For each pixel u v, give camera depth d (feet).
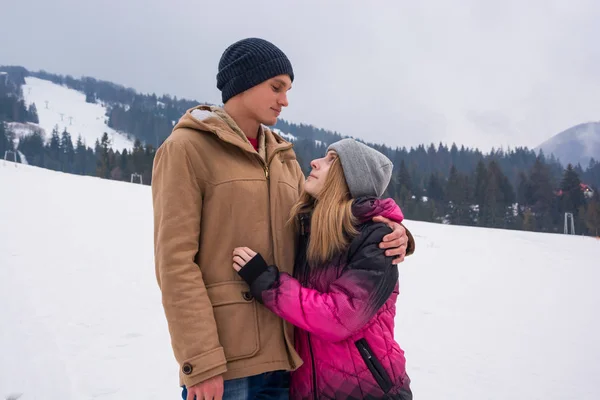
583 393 13.67
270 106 5.82
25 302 16.63
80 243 29.07
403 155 419.95
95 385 11.19
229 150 5.65
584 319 22.99
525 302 25.86
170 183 5.20
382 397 5.49
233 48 5.84
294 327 6.10
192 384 4.72
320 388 5.59
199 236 5.47
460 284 29.25
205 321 4.89
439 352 16.51
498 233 65.98
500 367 15.42
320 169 6.12
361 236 5.57
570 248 55.11
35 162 410.93
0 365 11.65
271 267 5.42
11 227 31.45
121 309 17.20
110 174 236.43
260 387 5.66
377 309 5.36
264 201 5.73
